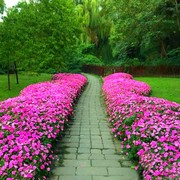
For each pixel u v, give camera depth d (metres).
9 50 13.70
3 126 4.62
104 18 34.12
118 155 5.14
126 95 8.14
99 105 10.78
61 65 19.86
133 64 28.03
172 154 3.71
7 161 3.58
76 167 4.54
